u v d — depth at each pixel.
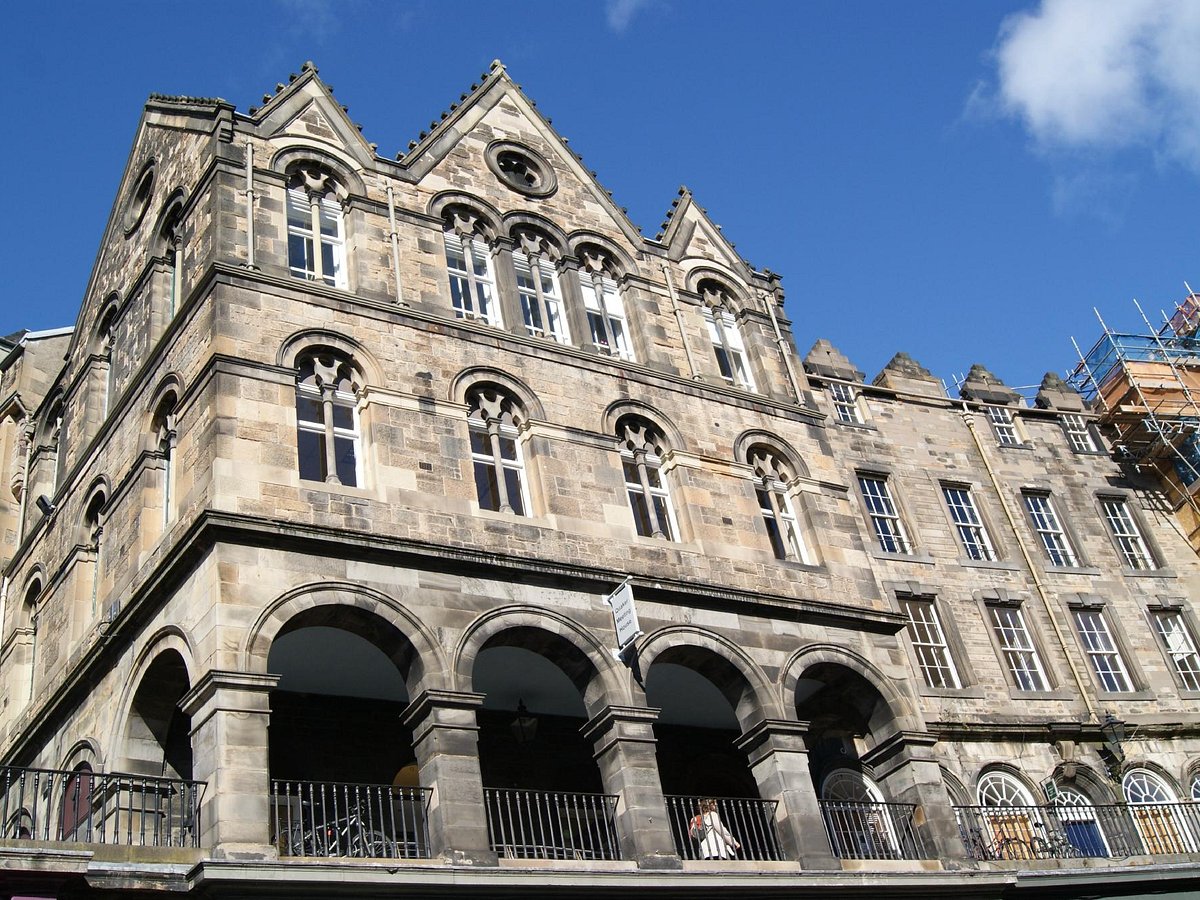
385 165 25.81
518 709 23.20
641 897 18.36
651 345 26.91
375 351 22.17
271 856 15.91
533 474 22.62
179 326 22.33
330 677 21.19
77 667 21.41
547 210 27.78
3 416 31.98
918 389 36.22
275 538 18.44
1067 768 29.00
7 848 14.73
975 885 21.83
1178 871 25.92
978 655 30.64
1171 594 34.94
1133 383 38.47
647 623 21.44
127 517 22.11
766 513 25.72
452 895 16.78
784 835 20.92
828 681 23.94
